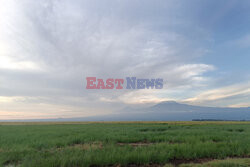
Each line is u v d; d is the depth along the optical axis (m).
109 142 10.52
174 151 7.63
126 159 6.38
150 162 6.50
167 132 16.28
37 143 10.00
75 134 15.33
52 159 6.16
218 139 11.57
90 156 6.49
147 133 15.70
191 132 15.81
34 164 5.82
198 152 7.51
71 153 7.25
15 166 6.11
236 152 7.66
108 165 6.20
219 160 6.34
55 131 19.11
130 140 11.68
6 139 11.98
